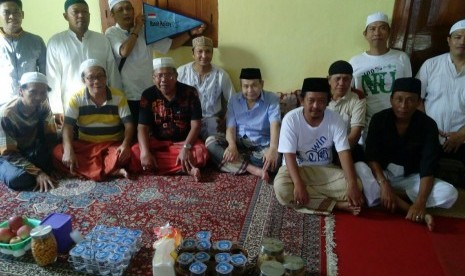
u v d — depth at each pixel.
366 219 2.04
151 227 1.94
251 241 1.83
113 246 1.59
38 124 2.54
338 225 1.98
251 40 3.14
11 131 2.36
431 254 1.75
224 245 1.56
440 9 2.77
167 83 2.54
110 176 2.56
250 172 2.62
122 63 2.98
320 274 1.61
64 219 1.74
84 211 2.11
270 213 2.10
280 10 3.01
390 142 2.17
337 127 2.14
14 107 2.35
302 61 3.12
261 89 2.64
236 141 2.80
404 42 2.89
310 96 2.01
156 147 2.67
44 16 3.38
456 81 2.56
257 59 3.19
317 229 1.94
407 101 1.99
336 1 2.90
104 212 2.10
